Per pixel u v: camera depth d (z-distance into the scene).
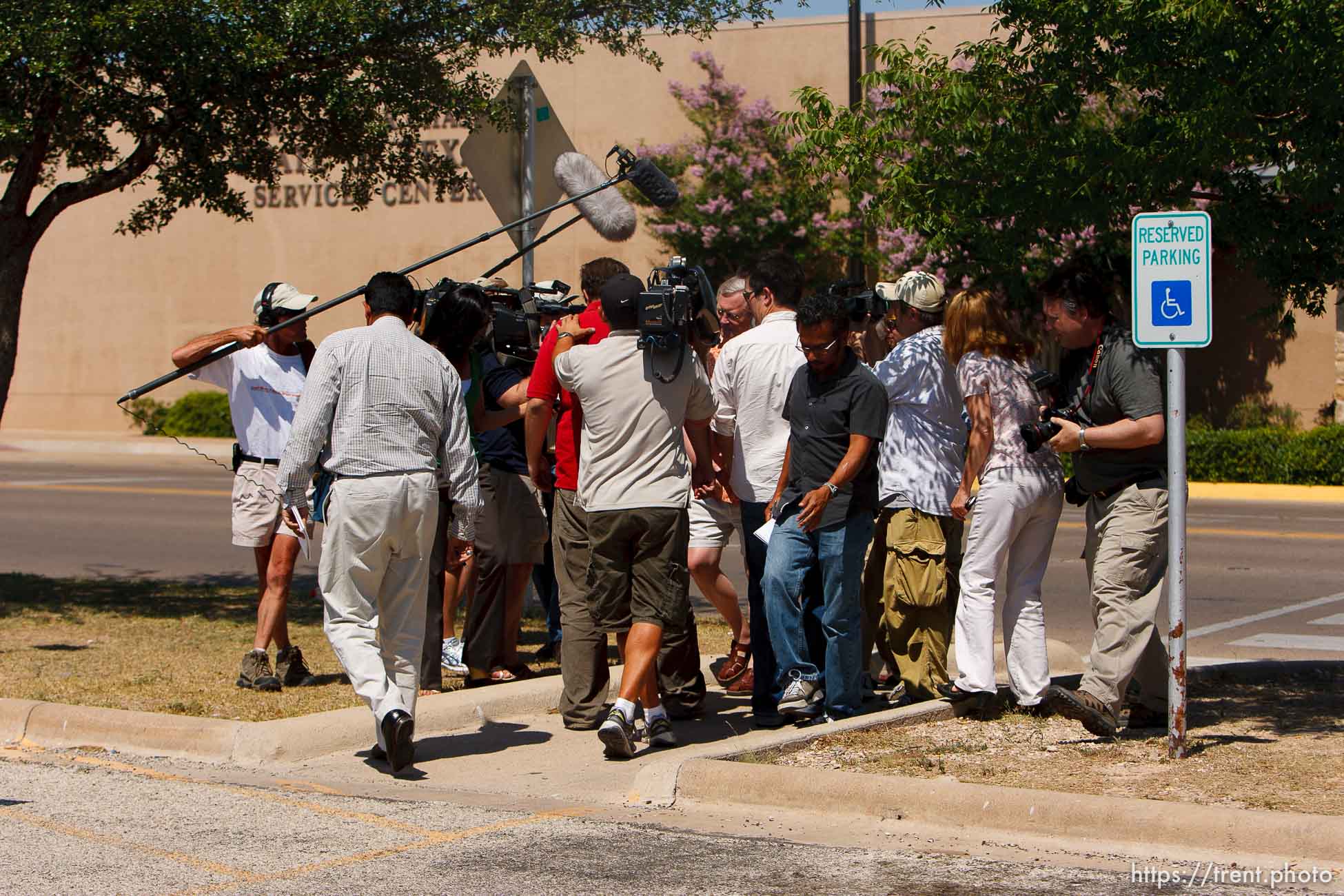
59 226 46.12
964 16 35.22
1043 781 8.24
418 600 9.34
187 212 44.50
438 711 10.24
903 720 9.77
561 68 38.91
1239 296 34.50
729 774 8.27
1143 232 8.34
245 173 15.12
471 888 6.74
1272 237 9.87
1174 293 8.32
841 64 36.41
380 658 9.15
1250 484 31.98
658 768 8.46
